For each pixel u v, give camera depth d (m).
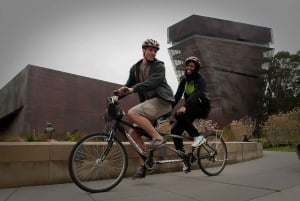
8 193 3.51
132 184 4.05
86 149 3.63
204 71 74.56
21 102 23.33
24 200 3.17
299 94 67.88
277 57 72.12
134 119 3.78
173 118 4.73
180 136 4.61
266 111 70.62
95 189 3.52
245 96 76.19
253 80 78.62
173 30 83.19
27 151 4.00
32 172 4.01
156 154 5.08
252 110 75.88
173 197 3.23
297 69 68.69
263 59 80.94
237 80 76.31
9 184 3.85
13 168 3.89
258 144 8.46
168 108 4.02
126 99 27.53
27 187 3.88
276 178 4.33
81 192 3.56
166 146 4.52
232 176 4.65
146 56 3.93
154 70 3.87
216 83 73.19
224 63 75.81
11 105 26.61
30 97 22.55
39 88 23.14
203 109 4.73
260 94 74.00
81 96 25.66
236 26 81.44
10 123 30.88
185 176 4.76
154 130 3.81
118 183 3.74
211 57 75.00
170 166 5.30
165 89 3.96
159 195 3.34
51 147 4.18
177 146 4.64
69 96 24.88
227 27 80.38
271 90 72.06
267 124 25.34
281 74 69.81
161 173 5.13
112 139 3.76
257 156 8.24
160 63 3.92
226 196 3.21
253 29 83.31
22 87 23.55
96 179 4.05
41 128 22.75
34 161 4.04
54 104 23.86
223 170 5.41
